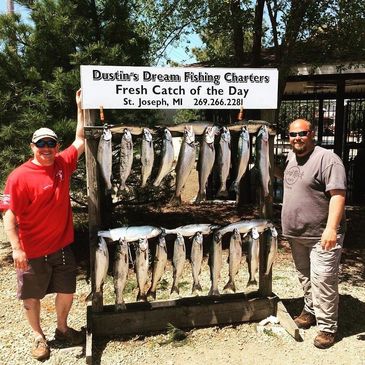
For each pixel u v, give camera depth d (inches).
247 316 175.6
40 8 243.0
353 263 249.0
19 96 229.6
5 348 158.4
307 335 166.9
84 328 171.6
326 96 500.1
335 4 279.1
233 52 374.3
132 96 157.1
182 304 171.3
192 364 149.6
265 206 172.9
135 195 269.0
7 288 214.1
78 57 227.3
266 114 173.3
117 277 155.9
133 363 150.3
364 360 150.2
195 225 163.2
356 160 407.5
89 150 154.6
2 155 220.2
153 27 352.2
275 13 305.1
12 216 137.2
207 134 154.1
